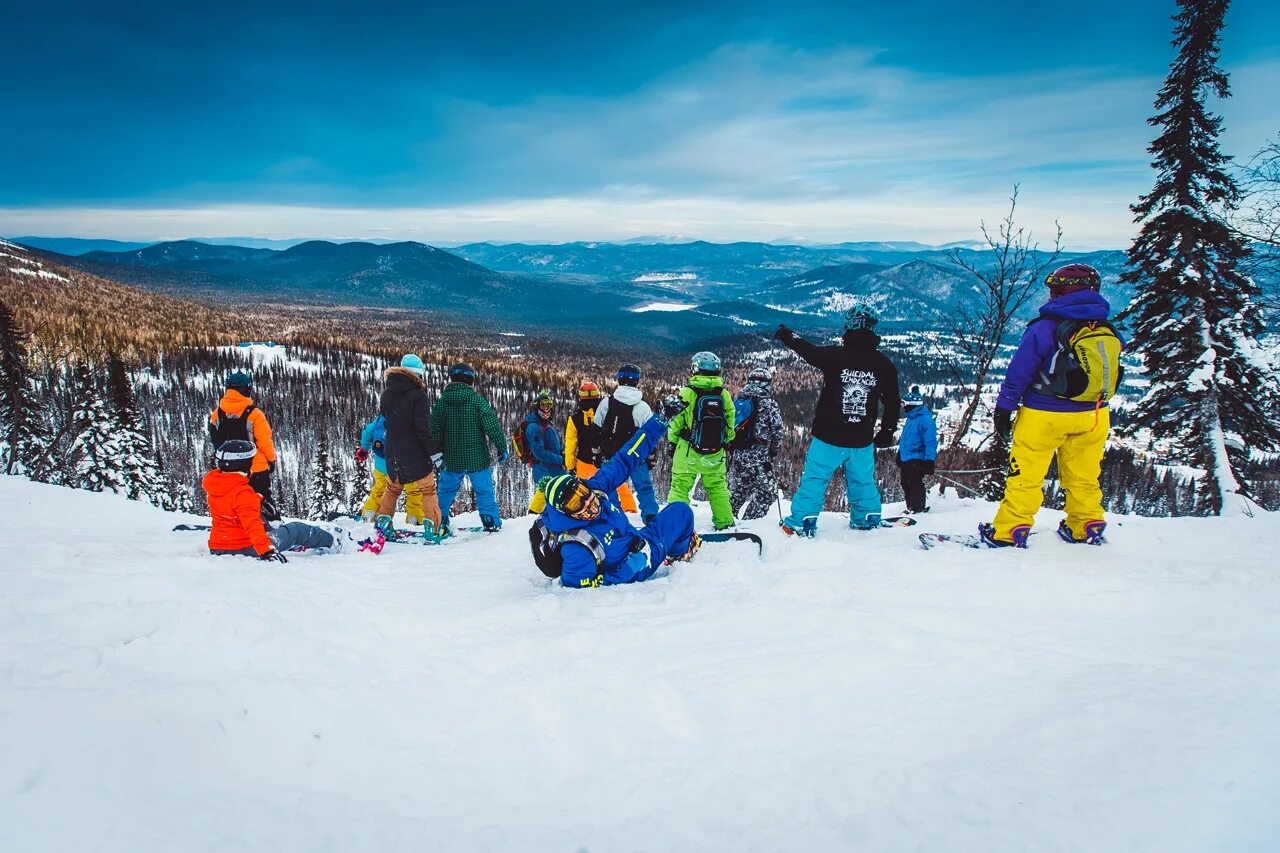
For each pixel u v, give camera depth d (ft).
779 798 6.53
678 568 15.83
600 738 7.92
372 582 16.84
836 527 21.48
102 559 16.69
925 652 9.57
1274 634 9.87
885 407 19.12
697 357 20.58
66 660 8.83
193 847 5.84
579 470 24.44
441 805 6.82
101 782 6.32
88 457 95.55
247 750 7.32
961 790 6.26
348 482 199.41
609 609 13.00
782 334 20.16
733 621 11.40
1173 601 11.33
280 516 21.72
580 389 24.18
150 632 10.24
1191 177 45.85
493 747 7.87
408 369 24.16
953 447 36.50
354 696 8.68
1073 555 14.65
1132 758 6.43
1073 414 14.60
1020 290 33.06
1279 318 30.63
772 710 8.21
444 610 13.78
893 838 5.79
